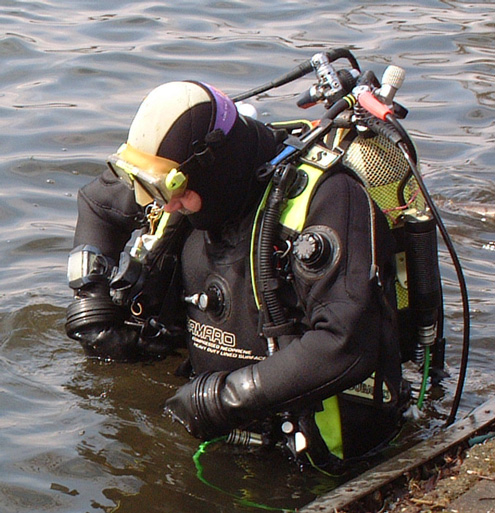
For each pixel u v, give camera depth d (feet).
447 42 24.98
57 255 15.10
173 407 9.77
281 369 9.21
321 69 10.96
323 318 9.16
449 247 9.78
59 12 26.86
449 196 17.31
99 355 12.04
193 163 9.22
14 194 17.01
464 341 10.07
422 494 8.79
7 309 13.37
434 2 28.50
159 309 11.04
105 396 11.42
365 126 10.26
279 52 23.99
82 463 10.19
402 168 10.40
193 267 10.27
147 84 22.00
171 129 9.15
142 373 11.86
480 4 28.48
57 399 11.36
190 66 23.04
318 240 9.10
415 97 21.59
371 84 10.70
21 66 22.79
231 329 9.94
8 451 10.34
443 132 19.94
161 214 10.64
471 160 18.69
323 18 26.76
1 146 18.76
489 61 23.73
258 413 9.33
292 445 9.93
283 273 9.55
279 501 9.66
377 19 26.84
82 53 23.65
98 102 20.98
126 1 28.02
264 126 9.94
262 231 9.39
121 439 10.62
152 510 9.49
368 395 10.02
